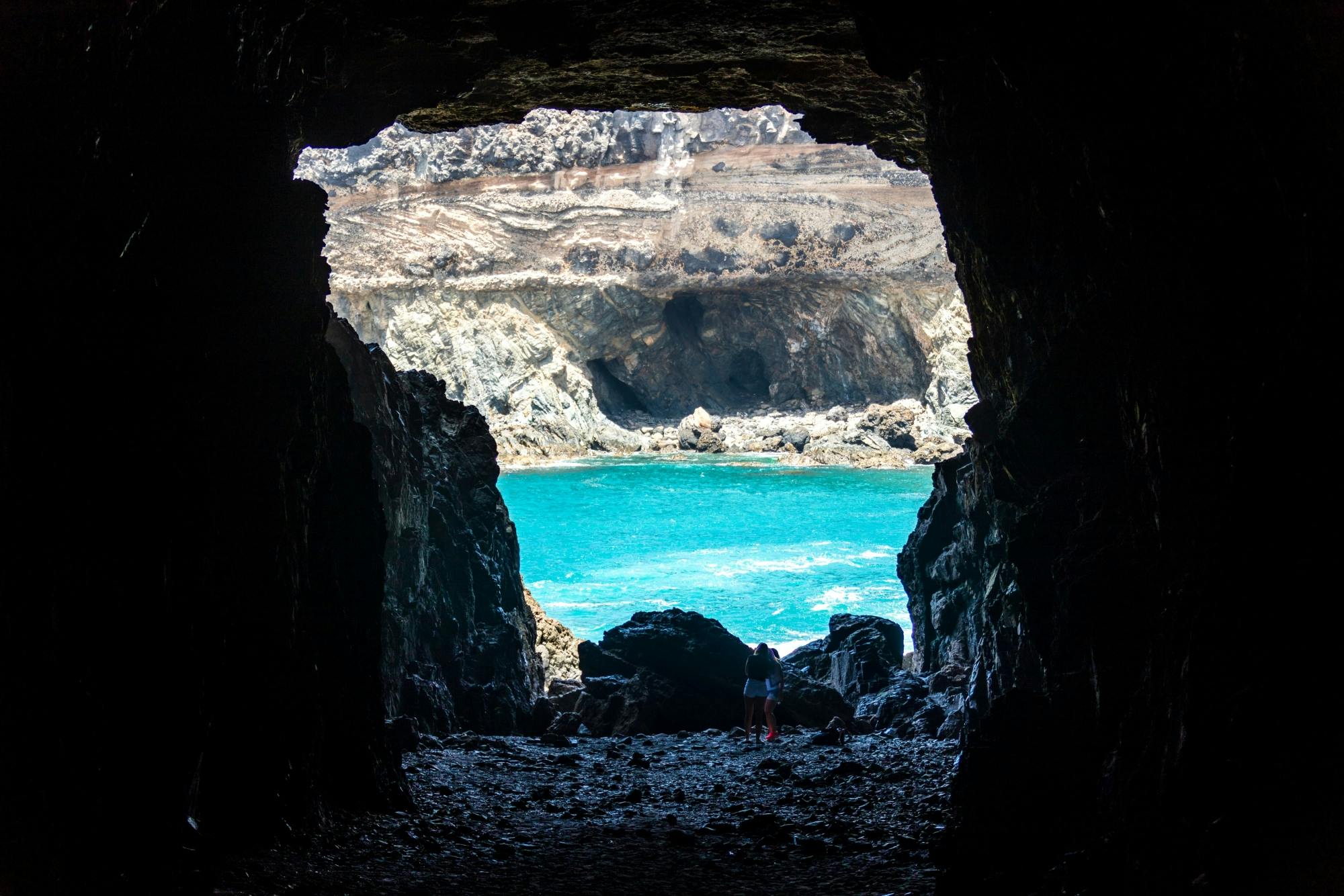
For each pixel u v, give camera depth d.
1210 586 6.96
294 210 11.68
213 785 9.76
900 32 10.12
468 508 22.30
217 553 9.80
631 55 14.44
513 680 21.19
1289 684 5.90
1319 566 5.77
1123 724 8.59
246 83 10.46
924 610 20.48
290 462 11.74
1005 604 14.91
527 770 15.82
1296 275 5.95
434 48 13.56
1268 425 6.29
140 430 8.17
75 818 6.86
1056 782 9.38
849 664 22.67
